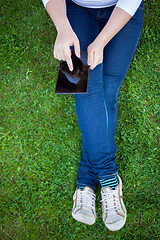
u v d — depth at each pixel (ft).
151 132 7.06
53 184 6.88
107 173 5.55
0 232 6.57
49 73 7.55
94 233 6.46
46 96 7.41
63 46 4.65
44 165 7.03
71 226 6.55
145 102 7.27
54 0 4.81
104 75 5.44
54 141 7.15
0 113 7.40
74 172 6.89
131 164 6.88
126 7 4.57
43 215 6.67
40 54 7.75
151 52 7.52
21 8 8.05
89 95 5.09
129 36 5.29
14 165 7.04
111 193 5.87
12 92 7.54
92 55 4.77
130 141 7.01
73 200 6.59
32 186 6.91
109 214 5.87
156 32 7.68
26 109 7.43
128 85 7.33
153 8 7.80
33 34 7.88
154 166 6.89
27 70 7.59
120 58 5.35
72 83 4.83
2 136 7.25
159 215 6.52
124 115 7.18
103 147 5.30
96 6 5.30
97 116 5.13
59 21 4.74
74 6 5.47
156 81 7.39
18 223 6.63
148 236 6.42
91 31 5.33
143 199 6.68
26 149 7.15
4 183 6.95
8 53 7.75
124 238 6.42
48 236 6.49
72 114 7.28
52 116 7.30
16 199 6.80
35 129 7.31
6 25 8.05
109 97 5.55
